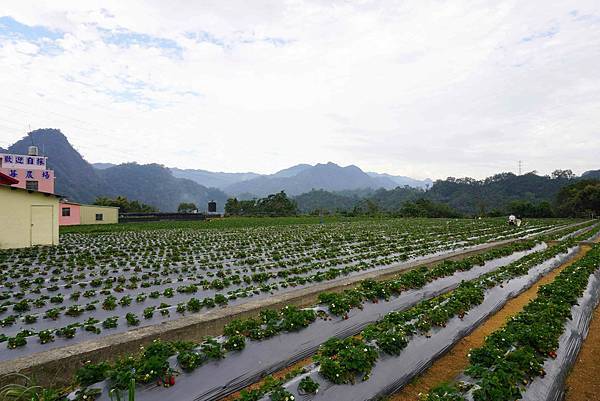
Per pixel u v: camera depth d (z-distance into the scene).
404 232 37.22
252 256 21.56
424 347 8.21
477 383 5.93
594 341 9.21
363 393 6.38
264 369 7.35
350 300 10.25
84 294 12.37
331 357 7.09
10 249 21.22
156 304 12.00
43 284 14.19
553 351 7.47
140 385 5.84
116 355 7.76
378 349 7.41
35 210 22.97
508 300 12.87
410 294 12.27
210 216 69.94
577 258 21.97
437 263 19.09
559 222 56.69
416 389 7.11
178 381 6.20
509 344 7.38
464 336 9.53
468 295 11.04
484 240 29.12
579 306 10.73
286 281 14.67
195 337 9.14
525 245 24.75
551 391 6.45
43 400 5.45
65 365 7.08
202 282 14.16
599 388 7.04
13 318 9.65
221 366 6.91
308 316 8.91
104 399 5.49
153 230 38.19
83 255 19.56
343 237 31.55
